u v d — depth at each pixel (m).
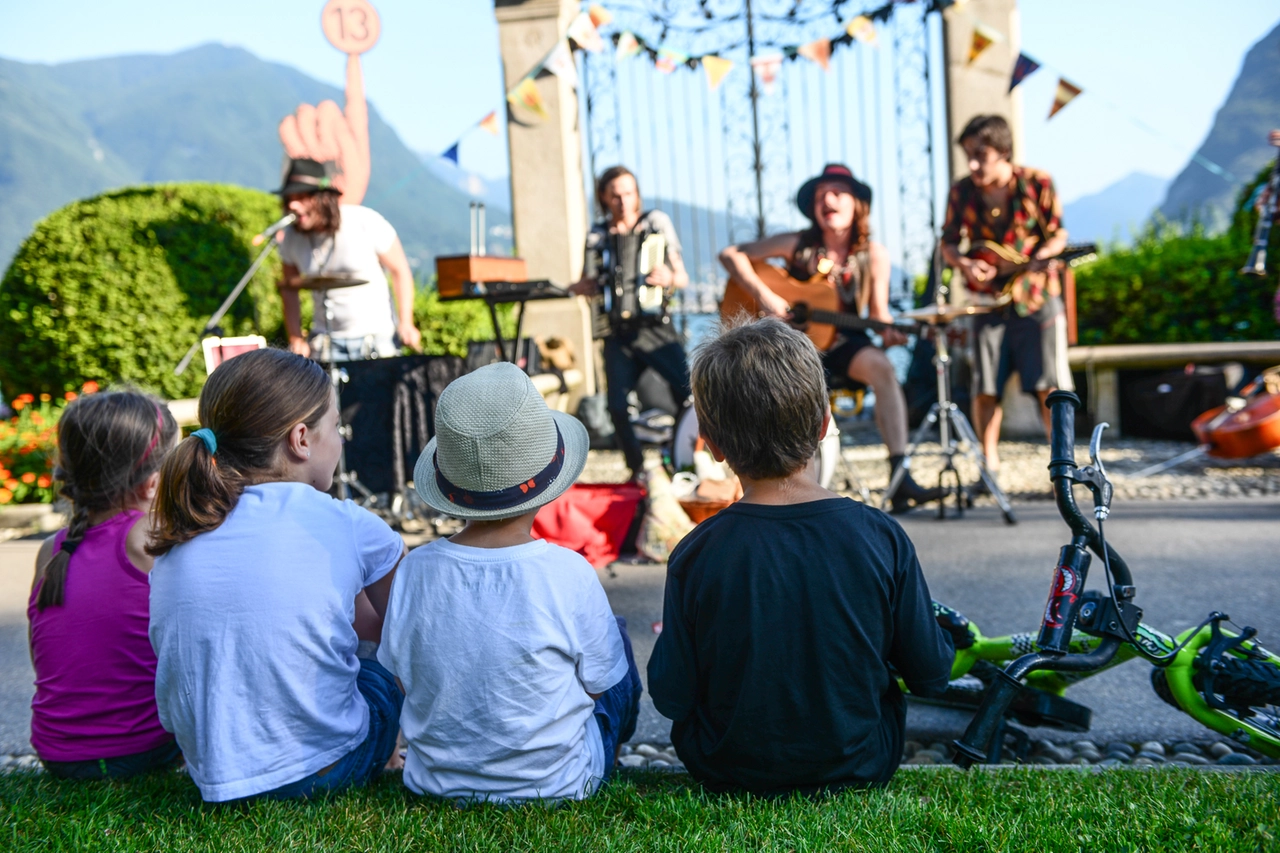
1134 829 1.51
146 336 6.98
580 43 6.96
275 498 1.78
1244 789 1.69
